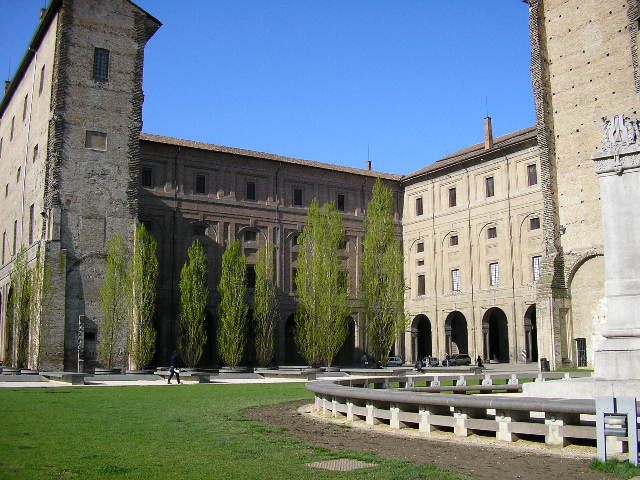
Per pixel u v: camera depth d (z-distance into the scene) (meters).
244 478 9.23
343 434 14.30
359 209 72.81
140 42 56.09
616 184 17.70
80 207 51.19
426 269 70.88
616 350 16.86
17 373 43.56
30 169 57.00
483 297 63.62
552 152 52.78
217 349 61.81
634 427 10.21
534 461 11.01
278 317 65.75
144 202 60.19
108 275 50.25
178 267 61.16
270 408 20.81
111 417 17.67
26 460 10.63
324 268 58.81
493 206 63.59
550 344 49.75
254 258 65.69
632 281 17.08
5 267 62.03
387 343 55.56
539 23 54.50
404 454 11.70
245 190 66.19
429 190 71.62
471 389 23.78
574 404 11.62
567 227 51.31
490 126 66.69
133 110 54.78
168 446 12.25
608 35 49.94
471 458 11.30
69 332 49.28
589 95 50.91
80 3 53.75
